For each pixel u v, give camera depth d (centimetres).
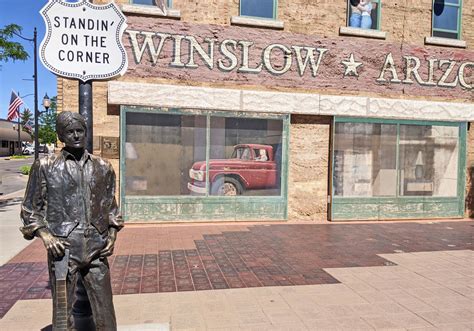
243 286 544
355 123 1096
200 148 1003
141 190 972
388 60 1109
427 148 1154
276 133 1045
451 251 764
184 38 981
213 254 713
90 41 437
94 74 438
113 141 950
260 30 1023
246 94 1006
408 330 416
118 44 445
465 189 1188
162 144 980
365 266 653
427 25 1137
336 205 1085
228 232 909
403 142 1135
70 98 942
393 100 1103
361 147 1105
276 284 555
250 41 1019
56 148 991
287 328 415
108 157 948
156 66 969
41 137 5369
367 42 1095
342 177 1095
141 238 833
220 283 555
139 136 965
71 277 307
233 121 1020
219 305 474
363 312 461
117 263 647
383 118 1106
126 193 962
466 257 719
